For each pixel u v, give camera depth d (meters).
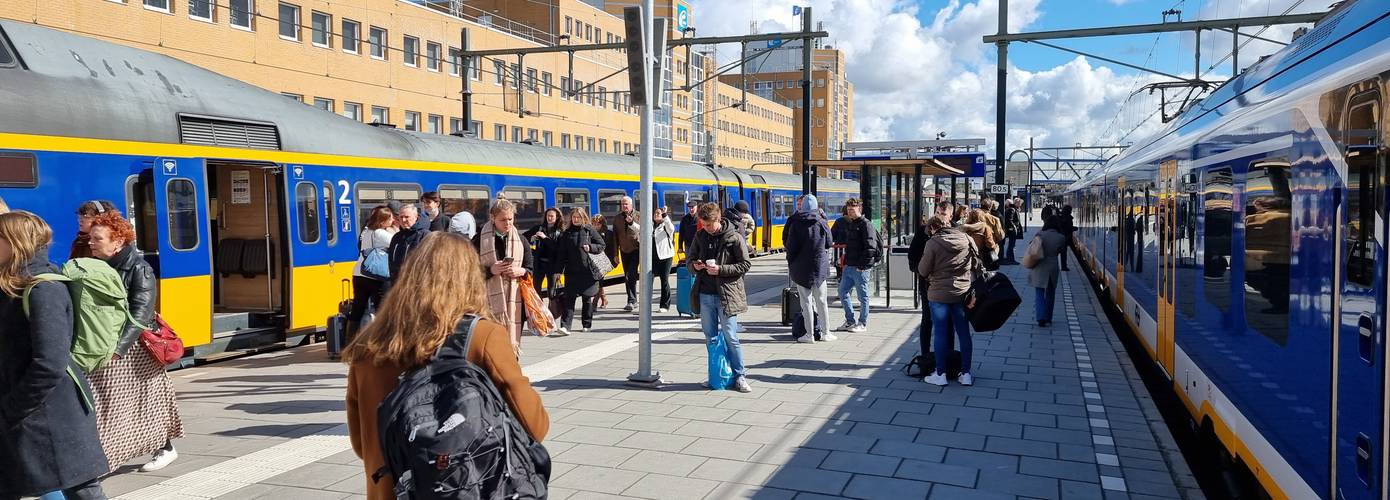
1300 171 4.03
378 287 9.39
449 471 2.50
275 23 33.19
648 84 7.91
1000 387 8.07
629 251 13.81
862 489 5.30
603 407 7.33
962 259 7.98
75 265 4.36
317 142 11.29
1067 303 15.22
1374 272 3.13
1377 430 3.08
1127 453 6.04
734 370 7.95
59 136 8.16
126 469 5.70
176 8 28.92
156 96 9.23
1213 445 6.16
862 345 10.31
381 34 39.00
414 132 14.14
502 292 7.88
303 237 10.89
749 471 5.64
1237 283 5.21
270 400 7.73
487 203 15.37
